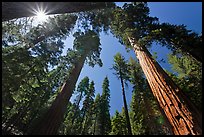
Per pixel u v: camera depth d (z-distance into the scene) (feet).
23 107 74.74
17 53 33.76
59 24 53.21
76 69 42.93
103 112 104.88
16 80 31.94
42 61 47.96
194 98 34.30
